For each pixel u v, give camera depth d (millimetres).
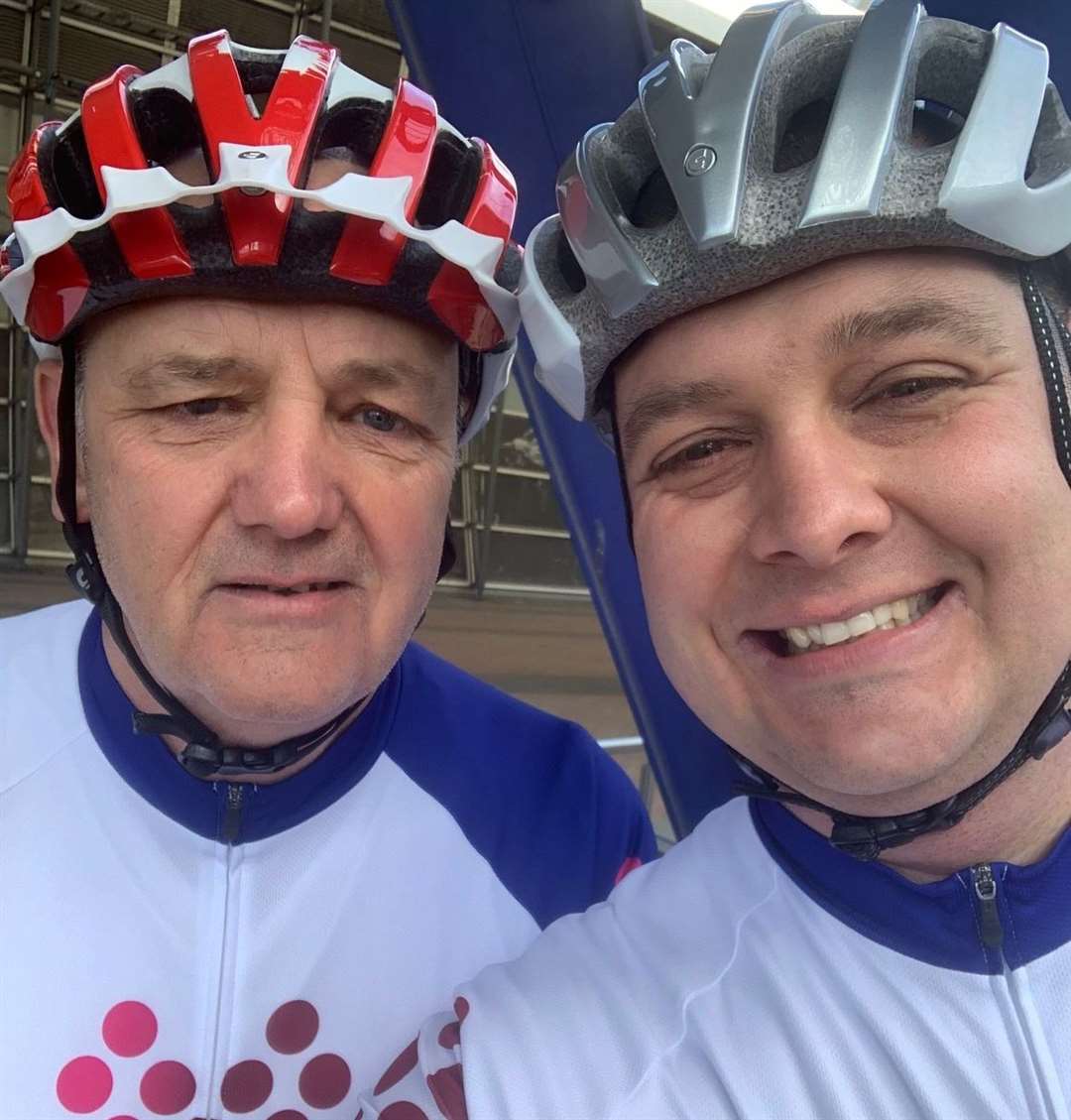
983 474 303
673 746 755
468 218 401
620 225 341
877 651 319
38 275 383
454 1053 348
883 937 340
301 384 369
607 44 606
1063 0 478
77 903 406
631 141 364
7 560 3357
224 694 379
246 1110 399
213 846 425
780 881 371
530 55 603
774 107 328
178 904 417
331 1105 408
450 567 446
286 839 433
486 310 416
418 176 384
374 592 396
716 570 342
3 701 454
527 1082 331
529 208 630
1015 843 349
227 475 369
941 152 308
